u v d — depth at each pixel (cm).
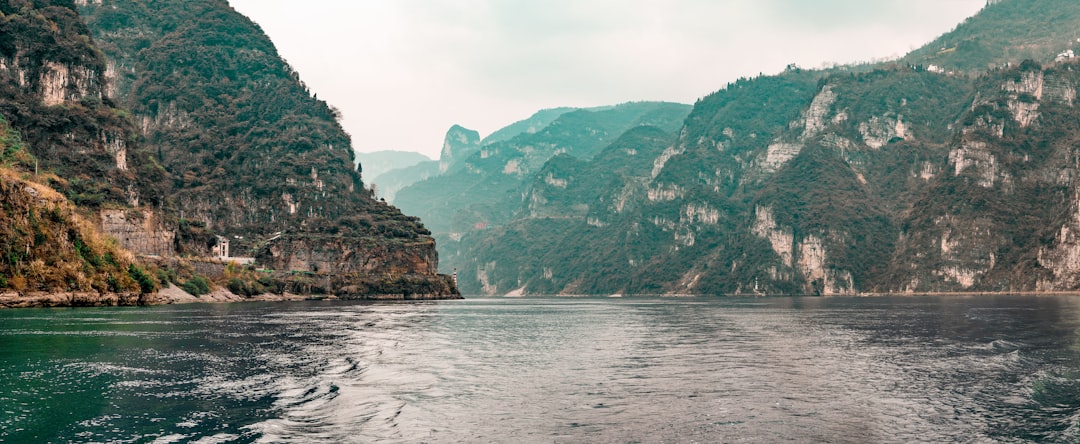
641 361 8506
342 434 4784
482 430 4978
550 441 4731
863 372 7494
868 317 18038
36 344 8862
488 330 13475
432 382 6769
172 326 11912
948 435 4891
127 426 4900
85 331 10500
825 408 5691
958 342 10562
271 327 12588
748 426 5125
